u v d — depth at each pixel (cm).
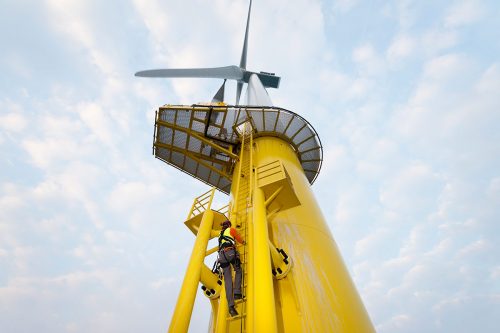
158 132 1445
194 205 912
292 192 744
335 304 678
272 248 724
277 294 695
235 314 538
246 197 980
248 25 3950
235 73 3541
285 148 1392
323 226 945
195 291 575
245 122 1464
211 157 1555
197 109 1327
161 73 2738
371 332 686
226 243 620
